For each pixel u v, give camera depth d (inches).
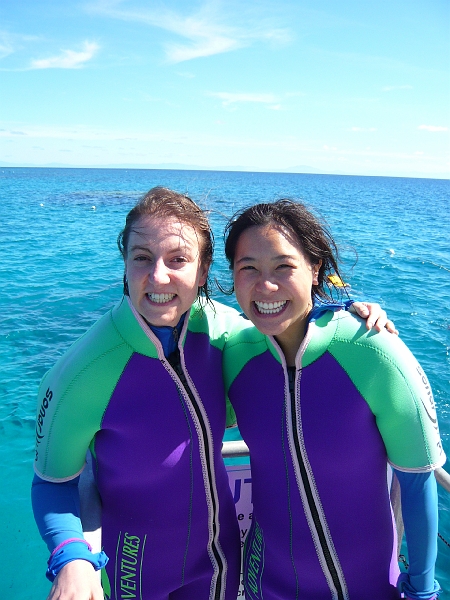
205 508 35.5
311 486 33.0
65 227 421.4
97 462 35.0
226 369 37.0
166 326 32.8
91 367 32.0
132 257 31.4
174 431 33.7
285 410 33.4
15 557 68.2
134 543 34.9
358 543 33.4
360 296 212.7
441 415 111.1
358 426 32.0
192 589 36.8
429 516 32.4
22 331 162.7
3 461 93.5
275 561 35.1
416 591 33.0
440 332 167.2
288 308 31.5
